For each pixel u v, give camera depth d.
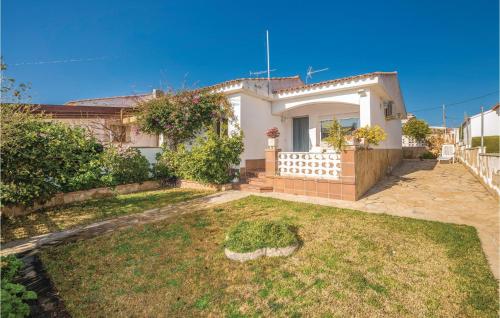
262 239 4.14
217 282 3.32
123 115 13.66
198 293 3.10
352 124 11.60
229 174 10.19
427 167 14.92
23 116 6.79
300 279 3.32
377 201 7.34
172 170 11.05
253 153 11.36
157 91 13.30
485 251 3.95
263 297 2.98
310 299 2.91
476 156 10.56
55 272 3.65
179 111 11.27
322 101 10.87
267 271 3.55
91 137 9.00
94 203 7.95
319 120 12.57
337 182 7.68
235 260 3.89
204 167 9.45
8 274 3.40
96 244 4.64
